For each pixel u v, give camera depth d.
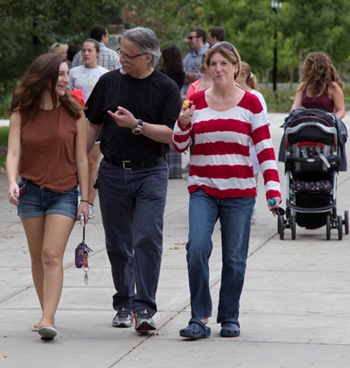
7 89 41.31
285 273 12.48
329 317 9.88
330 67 15.84
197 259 8.77
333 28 81.12
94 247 14.94
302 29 79.75
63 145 9.18
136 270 9.18
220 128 8.76
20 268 13.16
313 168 15.16
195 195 8.98
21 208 9.30
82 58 19.19
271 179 8.77
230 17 84.75
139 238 9.16
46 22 36.16
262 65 85.00
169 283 11.88
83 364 8.09
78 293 11.39
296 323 9.62
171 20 64.12
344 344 8.71
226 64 8.75
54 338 9.12
